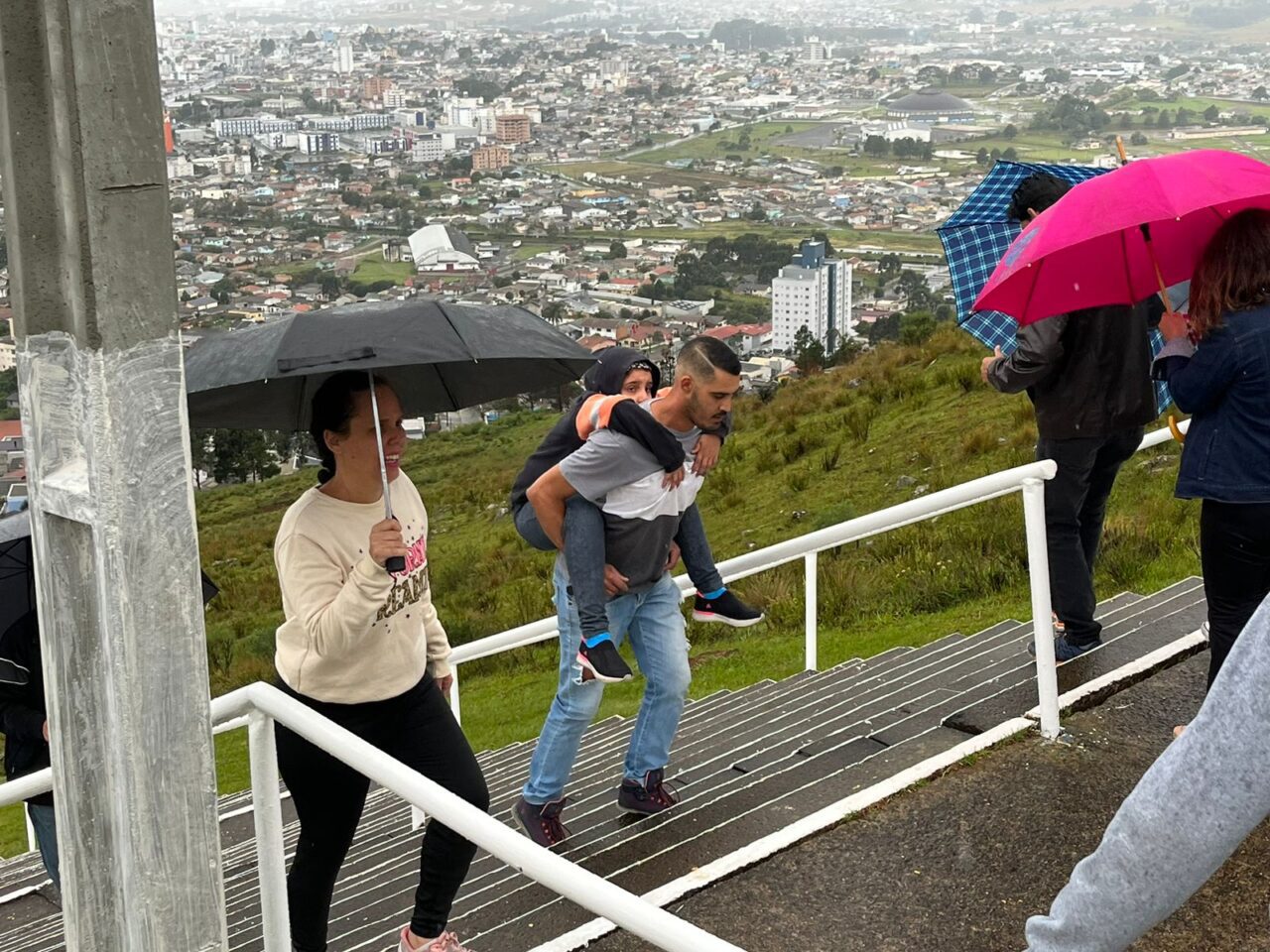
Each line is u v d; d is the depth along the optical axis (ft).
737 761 13.79
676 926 5.29
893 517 12.67
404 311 8.40
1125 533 24.09
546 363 9.43
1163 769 4.62
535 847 5.95
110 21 5.21
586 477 10.73
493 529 51.78
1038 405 13.85
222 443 116.26
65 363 5.71
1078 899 4.79
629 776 12.26
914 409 41.39
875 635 24.58
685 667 11.85
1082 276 12.16
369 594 8.45
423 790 6.46
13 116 5.41
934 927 9.20
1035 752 11.76
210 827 6.10
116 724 5.86
